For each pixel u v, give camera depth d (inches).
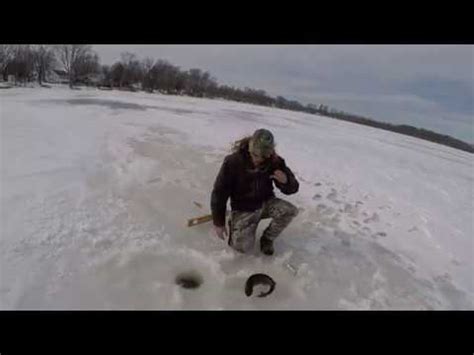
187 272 111.1
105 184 166.2
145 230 130.5
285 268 119.0
